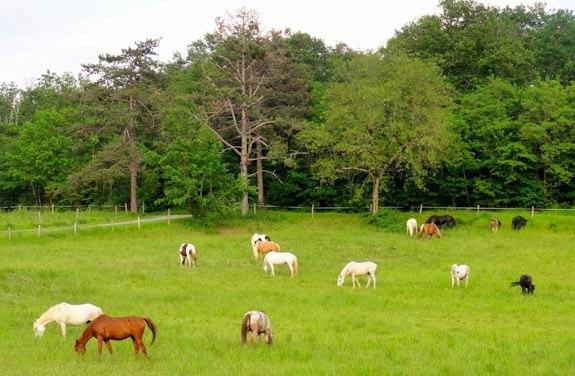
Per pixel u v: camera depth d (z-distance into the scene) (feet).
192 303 81.82
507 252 129.59
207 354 58.08
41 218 171.83
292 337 65.98
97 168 177.58
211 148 168.76
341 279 95.81
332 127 174.19
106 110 175.52
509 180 179.93
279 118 181.57
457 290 93.56
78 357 56.39
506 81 201.57
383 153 170.81
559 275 107.65
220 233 161.89
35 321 64.08
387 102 167.02
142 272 102.47
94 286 89.97
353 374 52.70
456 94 204.54
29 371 50.78
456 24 225.76
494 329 71.82
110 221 163.73
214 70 187.11
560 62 253.03
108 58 180.65
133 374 50.78
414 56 215.51
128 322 56.03
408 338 66.28
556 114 178.09
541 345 63.93
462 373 53.78
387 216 167.12
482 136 186.70
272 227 170.40
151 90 180.24
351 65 183.52
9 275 93.86
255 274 104.88
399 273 107.86
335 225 172.55
